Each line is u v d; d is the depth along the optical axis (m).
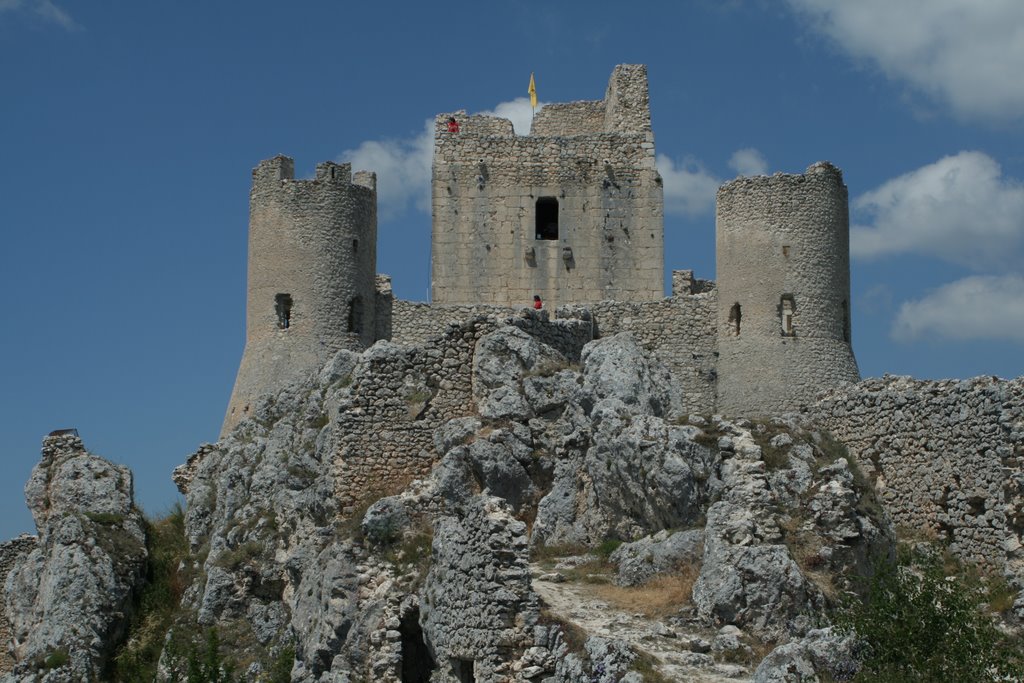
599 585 35.06
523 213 58.00
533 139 58.41
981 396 36.25
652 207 58.25
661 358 54.00
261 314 55.97
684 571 34.09
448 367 42.81
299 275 55.72
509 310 56.22
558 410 42.22
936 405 37.97
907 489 38.75
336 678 33.88
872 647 27.64
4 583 56.84
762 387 52.59
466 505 34.75
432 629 32.03
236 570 44.59
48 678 44.50
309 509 43.47
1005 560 33.19
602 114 62.16
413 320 56.78
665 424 38.03
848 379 52.97
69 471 50.41
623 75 59.56
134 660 45.56
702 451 36.88
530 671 28.95
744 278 53.69
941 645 27.12
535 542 39.28
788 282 53.31
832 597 32.00
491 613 29.45
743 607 31.62
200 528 48.50
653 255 57.97
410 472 41.50
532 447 41.22
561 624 29.66
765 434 37.22
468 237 57.91
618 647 28.95
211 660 39.06
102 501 49.62
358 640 34.25
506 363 42.66
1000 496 35.00
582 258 57.88
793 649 27.81
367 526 36.22
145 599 47.16
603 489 38.91
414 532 36.31
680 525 36.38
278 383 54.41
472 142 58.38
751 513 33.81
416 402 42.12
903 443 39.09
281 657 38.69
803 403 52.28
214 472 49.81
